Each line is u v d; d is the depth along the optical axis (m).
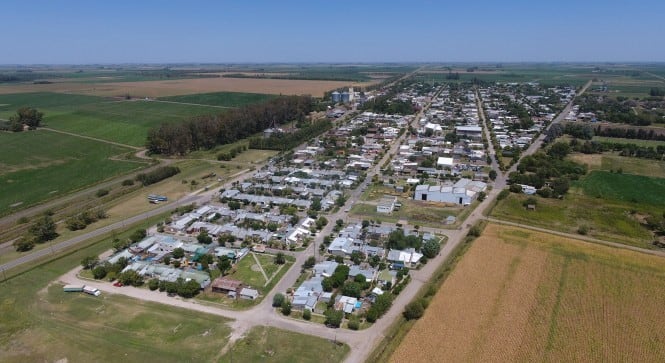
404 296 81.69
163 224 117.12
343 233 108.12
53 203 136.38
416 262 94.25
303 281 87.75
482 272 87.00
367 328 72.12
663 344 64.69
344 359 64.56
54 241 108.12
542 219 116.38
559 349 63.84
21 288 85.81
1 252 102.25
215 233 110.38
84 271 92.81
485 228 110.44
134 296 83.19
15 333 71.75
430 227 113.69
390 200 134.12
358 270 89.88
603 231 108.19
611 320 70.81
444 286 82.06
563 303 75.75
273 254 100.38
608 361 61.22
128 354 66.19
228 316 76.19
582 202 128.00
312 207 126.62
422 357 62.69
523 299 77.19
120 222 119.88
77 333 71.50
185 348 67.44
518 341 65.81
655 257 92.31
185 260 96.44
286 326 73.06
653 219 109.94
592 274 85.62
